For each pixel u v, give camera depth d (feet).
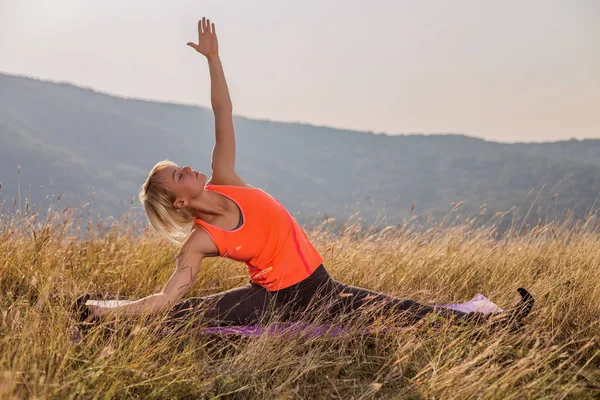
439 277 15.43
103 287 13.43
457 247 18.28
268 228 11.21
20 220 14.21
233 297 11.59
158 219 11.26
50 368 8.18
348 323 11.18
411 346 10.52
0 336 9.25
